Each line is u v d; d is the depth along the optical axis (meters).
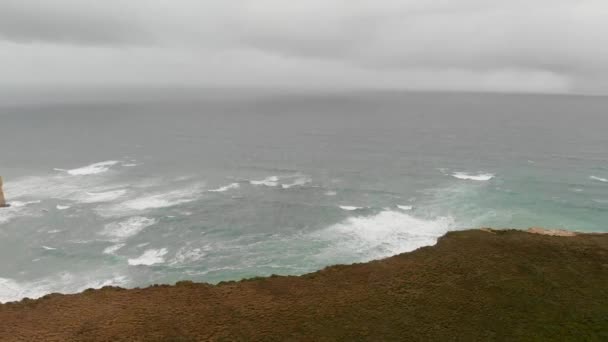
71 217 65.94
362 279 36.22
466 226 60.19
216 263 49.84
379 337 27.45
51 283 46.09
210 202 73.25
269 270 47.78
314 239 56.41
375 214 65.81
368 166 99.81
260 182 86.69
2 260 51.62
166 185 85.12
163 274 47.41
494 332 27.92
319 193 78.38
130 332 27.86
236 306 31.78
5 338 27.00
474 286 34.00
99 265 49.91
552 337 27.31
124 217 65.69
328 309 31.06
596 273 36.16
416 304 31.47
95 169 99.62
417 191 78.25
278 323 29.17
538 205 68.75
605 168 91.81
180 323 29.14
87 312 30.84
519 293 32.78
